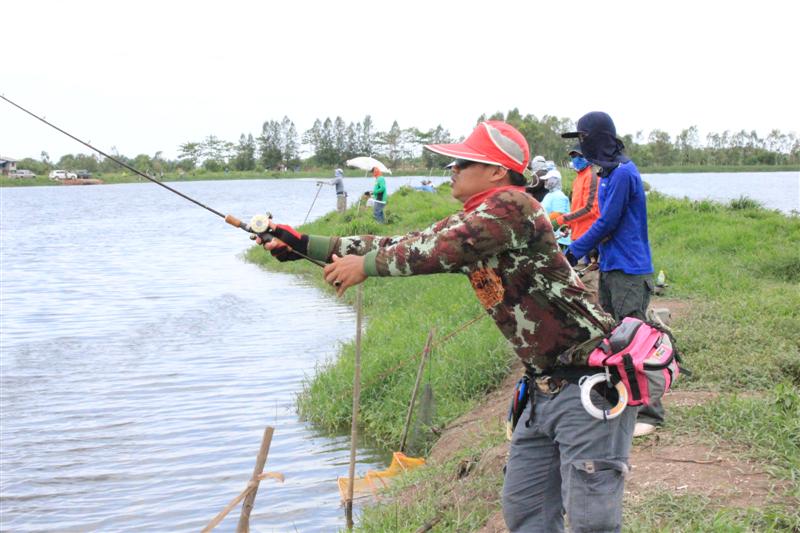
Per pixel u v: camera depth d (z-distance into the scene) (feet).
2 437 30.25
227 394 34.96
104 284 67.77
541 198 33.14
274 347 43.04
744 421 18.60
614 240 19.56
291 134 429.38
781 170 325.62
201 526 22.84
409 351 32.81
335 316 50.49
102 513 23.89
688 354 24.39
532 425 12.09
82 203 220.84
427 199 100.01
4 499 24.86
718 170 318.86
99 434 30.40
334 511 22.90
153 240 108.78
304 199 211.41
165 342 45.19
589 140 19.56
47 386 37.01
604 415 11.30
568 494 11.62
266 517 22.99
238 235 115.24
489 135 11.59
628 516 15.08
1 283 69.31
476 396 28.78
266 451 14.14
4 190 341.21
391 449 27.84
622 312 19.69
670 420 19.25
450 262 11.06
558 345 11.56
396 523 18.20
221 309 54.34
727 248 45.83
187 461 27.63
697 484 16.06
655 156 318.04
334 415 30.53
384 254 11.25
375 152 407.85
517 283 11.43
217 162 438.40
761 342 25.04
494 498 18.51
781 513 14.35
